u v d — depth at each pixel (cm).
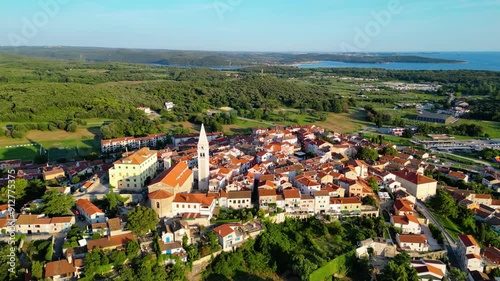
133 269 13275
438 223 18775
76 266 12988
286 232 17388
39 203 17150
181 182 18538
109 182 19375
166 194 17012
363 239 16650
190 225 16388
